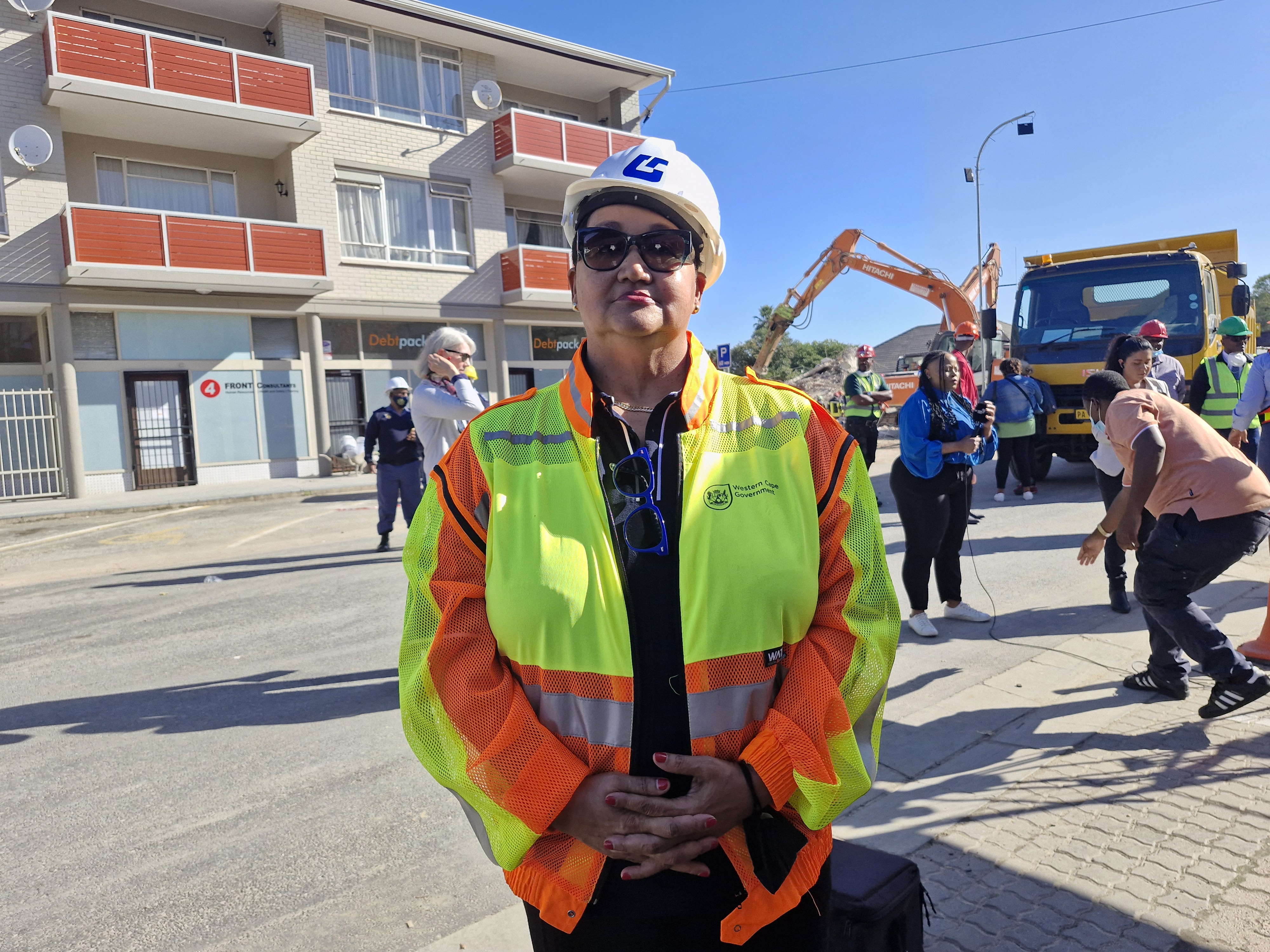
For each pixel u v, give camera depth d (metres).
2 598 7.65
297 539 10.21
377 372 18.50
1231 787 2.86
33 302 14.28
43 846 3.06
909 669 4.39
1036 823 2.71
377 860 2.88
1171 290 10.08
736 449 1.37
